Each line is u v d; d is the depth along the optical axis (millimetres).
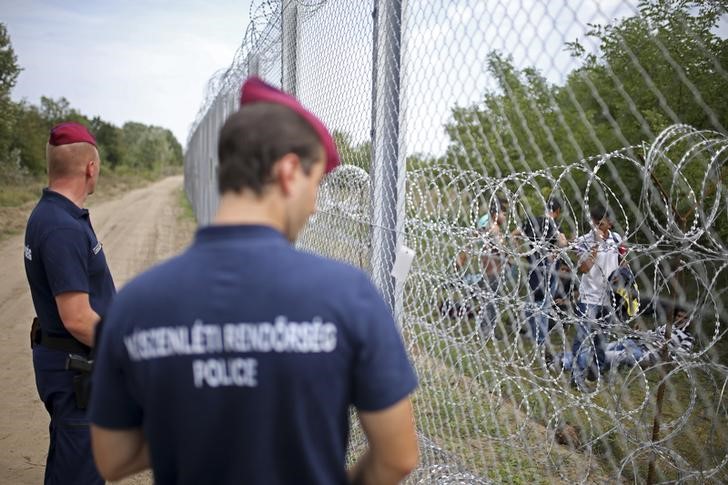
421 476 2658
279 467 1068
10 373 5645
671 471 2215
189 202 25641
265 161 1107
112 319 1127
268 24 4750
